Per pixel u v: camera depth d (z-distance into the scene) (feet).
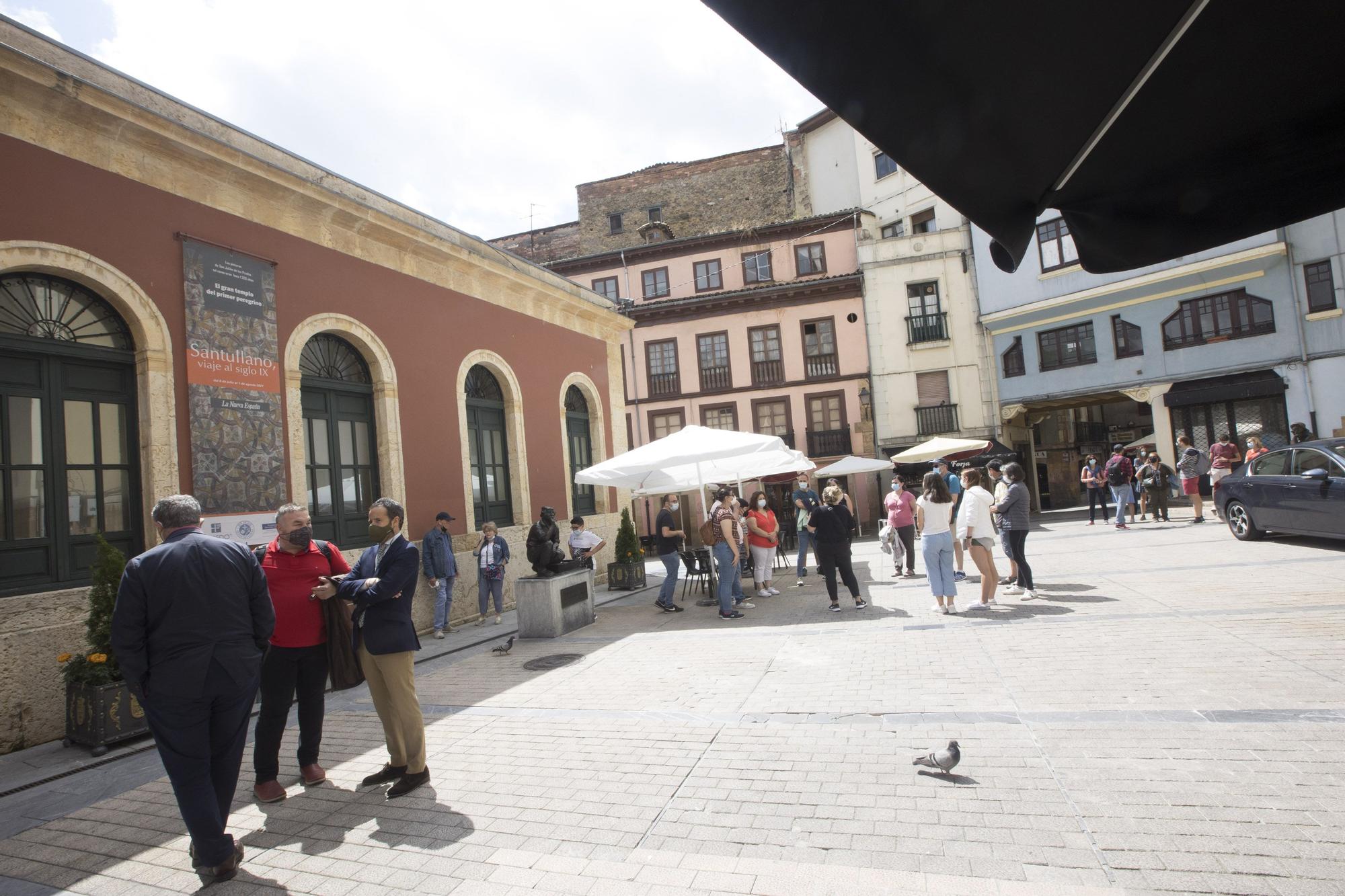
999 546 48.21
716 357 91.56
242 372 27.12
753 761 14.37
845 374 87.86
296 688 15.16
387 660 14.39
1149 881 9.16
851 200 99.91
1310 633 19.48
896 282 86.48
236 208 27.76
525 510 43.57
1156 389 70.69
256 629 12.42
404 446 34.86
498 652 27.73
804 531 41.96
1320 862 9.23
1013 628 23.39
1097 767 12.63
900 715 16.21
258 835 12.76
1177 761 12.57
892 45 5.33
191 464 25.08
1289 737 13.12
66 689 19.60
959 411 83.87
